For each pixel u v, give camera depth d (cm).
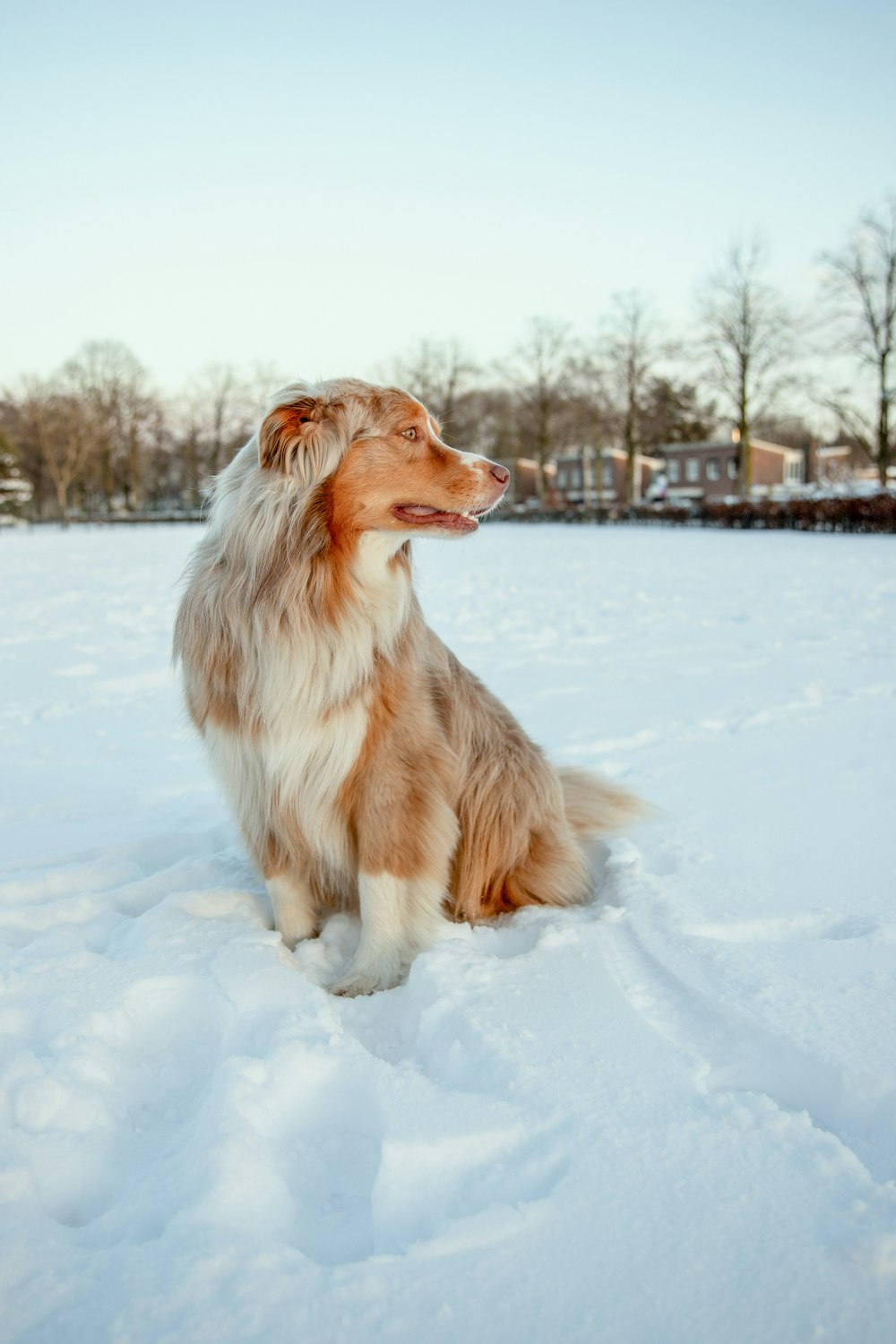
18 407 7506
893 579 1512
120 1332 153
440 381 7356
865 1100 216
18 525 7238
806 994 262
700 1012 259
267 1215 183
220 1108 206
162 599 1455
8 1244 172
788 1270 166
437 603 1318
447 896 350
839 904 329
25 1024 252
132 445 8000
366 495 303
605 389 6059
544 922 336
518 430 7244
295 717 301
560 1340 153
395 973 313
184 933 304
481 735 359
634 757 531
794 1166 192
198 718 325
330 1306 159
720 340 4669
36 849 406
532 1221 177
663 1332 154
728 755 529
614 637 970
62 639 1027
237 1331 154
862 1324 155
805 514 3591
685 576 1661
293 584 294
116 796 489
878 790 458
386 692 312
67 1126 212
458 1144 198
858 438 4431
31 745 588
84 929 321
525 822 354
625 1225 177
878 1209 179
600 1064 229
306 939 339
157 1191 192
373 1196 186
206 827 438
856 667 770
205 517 332
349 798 317
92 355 7900
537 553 2475
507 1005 259
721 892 342
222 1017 255
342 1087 225
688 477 7938
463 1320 157
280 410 290
